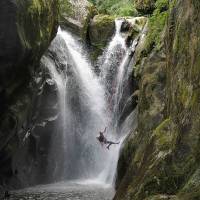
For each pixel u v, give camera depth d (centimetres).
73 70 1748
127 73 1692
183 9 730
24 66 1061
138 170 763
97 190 1312
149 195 595
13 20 934
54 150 1609
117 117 1695
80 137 1742
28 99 1225
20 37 955
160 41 1188
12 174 1372
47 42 1181
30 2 1021
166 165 602
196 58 603
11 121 1154
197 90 579
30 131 1436
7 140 1198
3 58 955
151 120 991
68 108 1692
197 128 561
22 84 1141
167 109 849
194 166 545
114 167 1534
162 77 1062
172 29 840
